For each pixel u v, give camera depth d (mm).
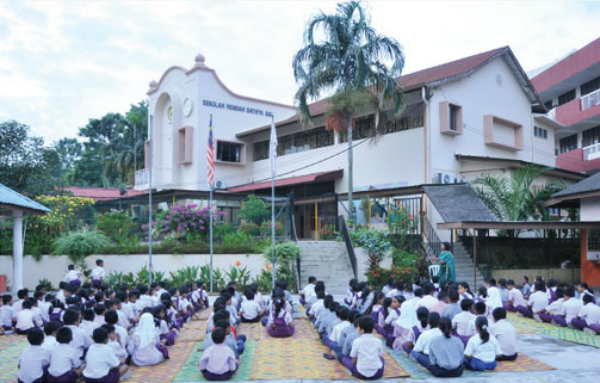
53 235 18656
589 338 8711
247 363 7230
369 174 22766
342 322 7285
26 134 20859
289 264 16016
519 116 25109
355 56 18594
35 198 19812
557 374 6496
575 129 29328
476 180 18516
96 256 16672
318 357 7566
